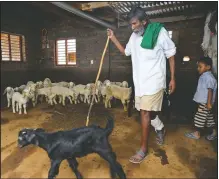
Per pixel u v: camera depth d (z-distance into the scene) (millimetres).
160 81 2434
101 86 6000
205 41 4609
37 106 5594
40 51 9242
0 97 6531
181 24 6570
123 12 5887
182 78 6652
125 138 3348
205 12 5629
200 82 3154
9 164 2518
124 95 4844
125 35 7707
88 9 5484
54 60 9188
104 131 1956
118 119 4391
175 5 5277
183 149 2938
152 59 2383
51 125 3973
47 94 5656
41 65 9328
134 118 4457
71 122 4160
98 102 6160
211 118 3203
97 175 2270
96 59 8398
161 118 4500
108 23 6605
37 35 8984
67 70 8984
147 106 2449
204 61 3158
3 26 7172
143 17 2326
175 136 3436
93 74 8508
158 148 2969
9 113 4848
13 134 3494
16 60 7930
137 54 2479
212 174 2287
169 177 2238
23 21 8062
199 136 3318
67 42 8914
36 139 1872
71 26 8656
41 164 2520
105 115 4695
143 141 2617
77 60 8766
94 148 1930
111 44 8031
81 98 6223
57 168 1888
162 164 2516
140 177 2234
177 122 4234
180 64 6680
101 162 2559
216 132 3334
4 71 7289
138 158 2547
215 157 2689
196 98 3225
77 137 1883
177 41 6668
